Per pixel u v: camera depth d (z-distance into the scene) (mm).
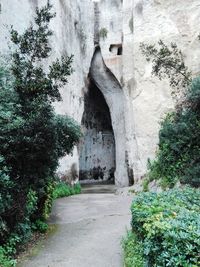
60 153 9031
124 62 23188
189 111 12398
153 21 21625
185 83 13695
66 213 11773
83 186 25062
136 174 21516
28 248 7723
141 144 21141
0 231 6590
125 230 8914
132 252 6316
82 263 6785
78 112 23156
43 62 15789
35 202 8461
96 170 29391
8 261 6465
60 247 7812
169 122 13469
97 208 12672
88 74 25891
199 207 6609
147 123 20953
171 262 3826
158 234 4328
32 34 7965
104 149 29828
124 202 13953
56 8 18812
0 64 8141
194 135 11812
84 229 9398
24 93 7293
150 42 21438
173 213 5172
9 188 6793
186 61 19719
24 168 6988
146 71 21391
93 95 28031
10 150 6770
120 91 25125
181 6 20828
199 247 3781
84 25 24859
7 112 6812
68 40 21281
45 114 7332
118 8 25156
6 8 11898
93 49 25297
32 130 6836
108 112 29438
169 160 12258
